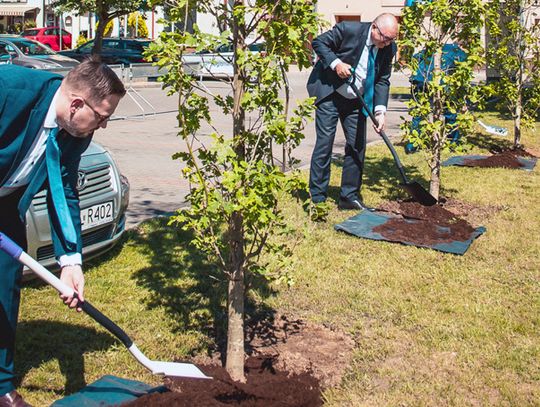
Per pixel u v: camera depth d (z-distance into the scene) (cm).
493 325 478
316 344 452
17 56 2317
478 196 850
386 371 414
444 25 779
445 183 918
